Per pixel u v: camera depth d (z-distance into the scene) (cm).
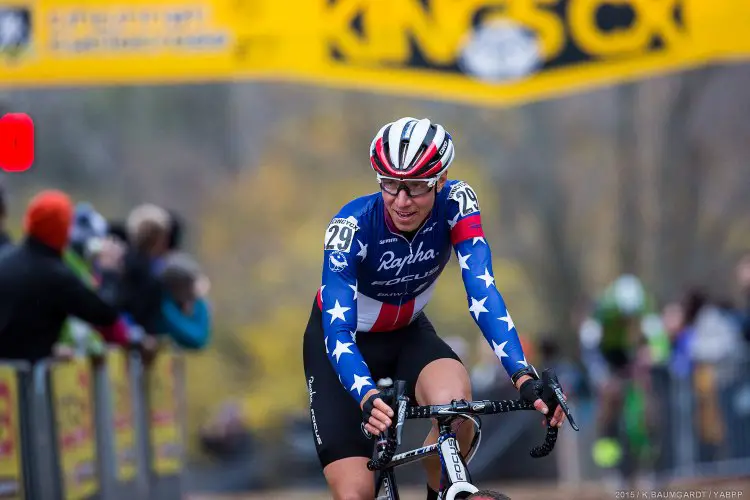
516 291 7394
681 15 2114
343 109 8225
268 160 8256
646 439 2736
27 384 1520
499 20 2131
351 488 1111
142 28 2125
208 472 4191
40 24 2133
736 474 2928
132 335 1925
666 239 7644
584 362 3100
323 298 1127
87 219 2006
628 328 2714
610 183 7956
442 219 1170
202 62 2130
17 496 1488
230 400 6425
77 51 2130
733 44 2103
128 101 8269
